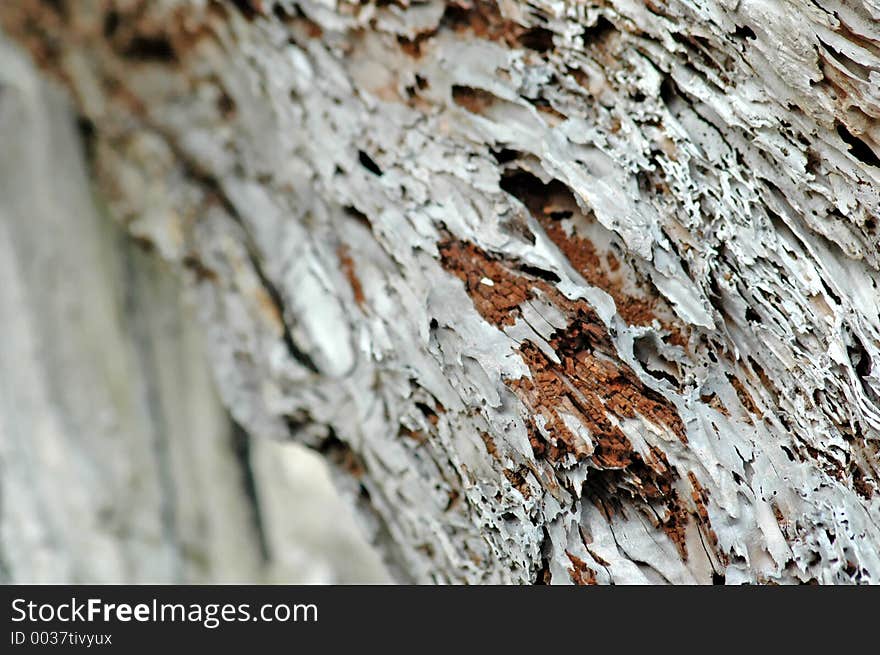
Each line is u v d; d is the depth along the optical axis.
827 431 0.64
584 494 0.65
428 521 0.68
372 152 0.68
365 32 0.67
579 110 0.66
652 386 0.65
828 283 0.64
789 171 0.64
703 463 0.64
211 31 0.69
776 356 0.64
